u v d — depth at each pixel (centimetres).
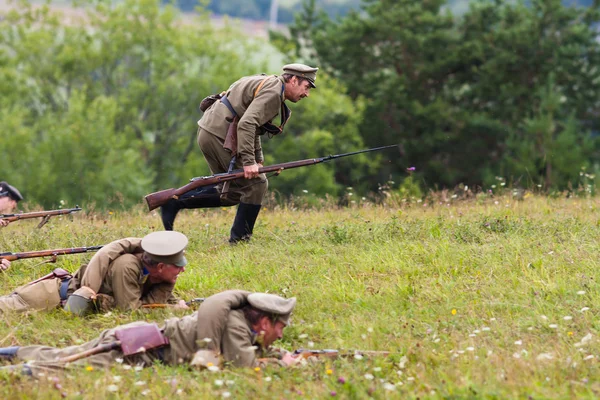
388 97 7006
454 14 7675
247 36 7994
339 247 1723
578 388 967
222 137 1700
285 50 7775
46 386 980
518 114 6844
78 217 2219
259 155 1788
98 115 6919
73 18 7862
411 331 1221
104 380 985
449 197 2406
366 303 1357
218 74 7406
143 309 1277
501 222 1848
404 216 2069
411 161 7025
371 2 7725
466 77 7269
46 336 1195
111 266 1281
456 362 1072
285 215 2191
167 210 1753
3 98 7112
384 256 1612
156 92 7500
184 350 1070
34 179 6500
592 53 6975
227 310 1066
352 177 6981
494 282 1445
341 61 7644
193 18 7900
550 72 6569
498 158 6812
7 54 7506
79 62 7538
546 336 1190
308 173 6825
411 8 7444
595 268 1496
